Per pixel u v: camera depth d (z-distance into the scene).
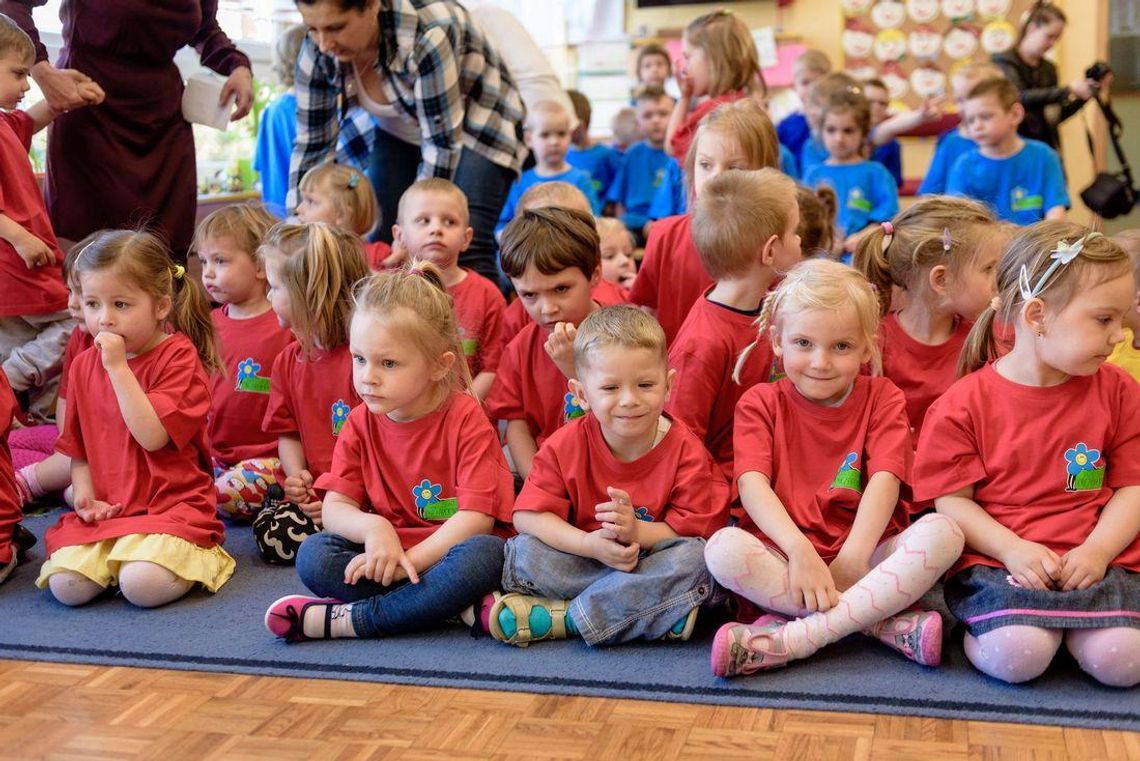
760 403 2.10
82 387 2.36
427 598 2.02
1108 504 1.88
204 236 2.82
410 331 2.11
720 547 1.93
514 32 4.60
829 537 2.03
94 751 1.65
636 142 5.80
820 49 6.82
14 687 1.87
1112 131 5.18
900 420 2.05
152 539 2.23
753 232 2.29
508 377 2.60
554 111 4.70
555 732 1.68
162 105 3.63
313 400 2.59
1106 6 6.58
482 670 1.89
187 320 2.47
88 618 2.17
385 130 3.65
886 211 4.48
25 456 3.03
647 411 1.99
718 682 1.82
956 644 1.96
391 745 1.65
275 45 4.86
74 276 2.40
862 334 2.00
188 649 2.00
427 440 2.18
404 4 3.20
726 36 3.91
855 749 1.61
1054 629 1.78
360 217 3.28
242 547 2.59
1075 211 6.73
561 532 2.05
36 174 3.93
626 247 3.65
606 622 1.97
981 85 4.29
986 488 1.94
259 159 4.74
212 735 1.69
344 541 2.15
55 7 4.33
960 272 2.32
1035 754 1.58
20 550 2.48
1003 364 1.97
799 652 1.86
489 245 3.61
